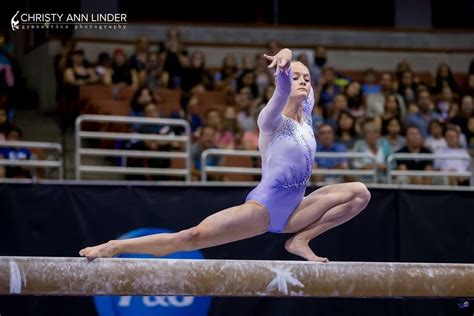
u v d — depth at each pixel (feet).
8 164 68.80
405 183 77.71
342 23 126.52
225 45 114.62
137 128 79.66
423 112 93.91
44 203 62.23
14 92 103.96
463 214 66.49
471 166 72.08
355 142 81.15
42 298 62.49
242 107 91.50
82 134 70.69
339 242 64.95
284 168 37.37
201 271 37.14
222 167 71.56
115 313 62.90
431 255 65.62
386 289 38.55
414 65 120.47
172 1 122.21
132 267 36.65
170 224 63.05
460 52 121.70
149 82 97.30
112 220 62.69
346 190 38.93
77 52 96.43
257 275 37.47
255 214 37.37
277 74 35.88
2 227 61.46
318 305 65.05
